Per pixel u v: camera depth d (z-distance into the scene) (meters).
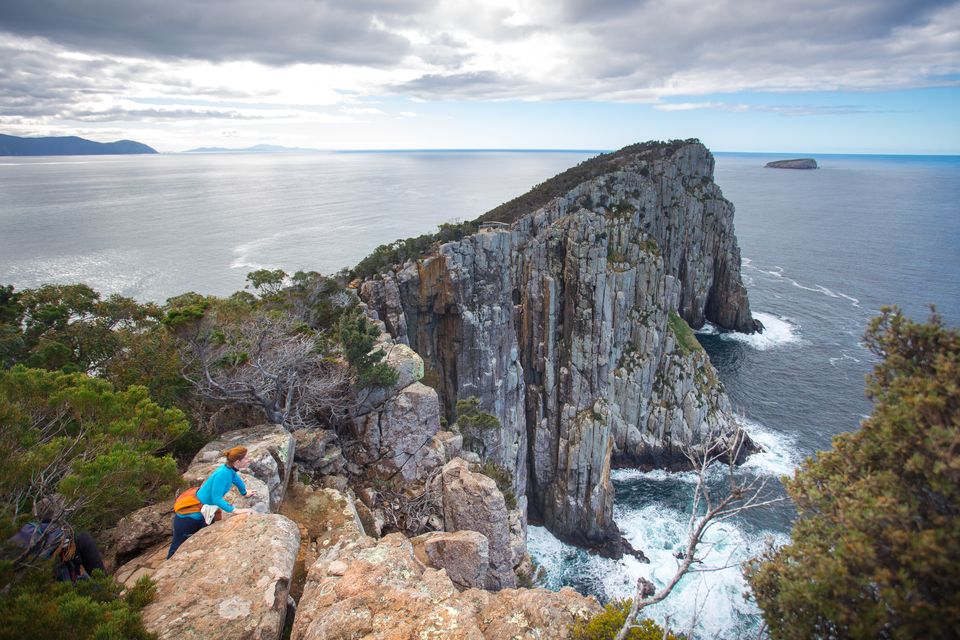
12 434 13.85
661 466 91.56
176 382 26.94
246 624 11.68
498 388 80.56
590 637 13.39
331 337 42.06
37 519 12.61
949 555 8.36
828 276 186.38
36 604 10.25
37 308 35.25
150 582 12.46
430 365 74.12
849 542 9.22
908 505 9.14
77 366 27.02
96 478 12.95
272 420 26.94
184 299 43.12
